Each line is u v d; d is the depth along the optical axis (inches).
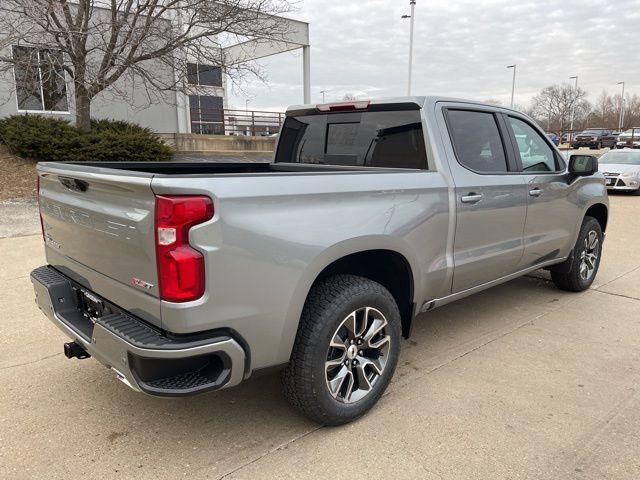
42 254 262.5
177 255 82.8
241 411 119.4
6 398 123.6
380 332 117.5
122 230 91.4
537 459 101.0
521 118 168.6
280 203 94.5
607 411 118.2
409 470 97.9
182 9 528.7
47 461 100.3
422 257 125.1
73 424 113.1
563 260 193.5
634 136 1398.9
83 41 509.0
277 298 94.5
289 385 104.4
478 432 110.0
